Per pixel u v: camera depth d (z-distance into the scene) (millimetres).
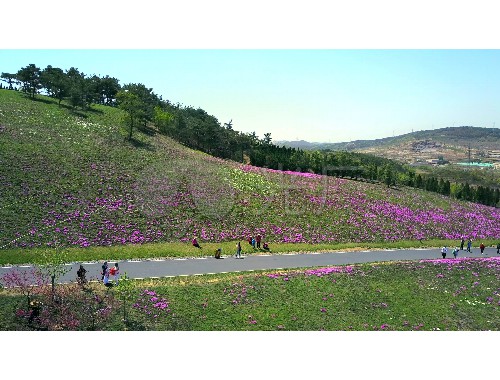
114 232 43656
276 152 107875
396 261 44906
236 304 31391
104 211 46938
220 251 42719
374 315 31422
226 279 35656
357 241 52469
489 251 54594
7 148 54531
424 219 63750
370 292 35125
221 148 104562
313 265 41594
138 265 38250
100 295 30359
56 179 50469
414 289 36438
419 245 54156
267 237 49469
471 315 32562
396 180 91125
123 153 65125
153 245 43125
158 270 37125
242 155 106125
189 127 102625
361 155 153750
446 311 32906
